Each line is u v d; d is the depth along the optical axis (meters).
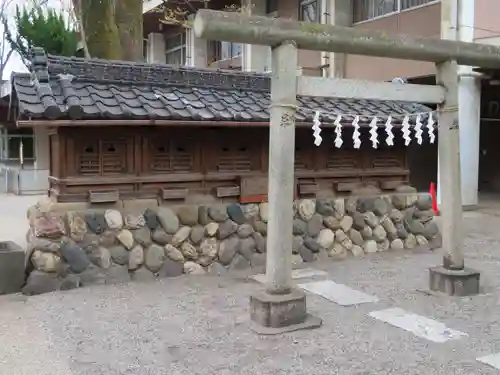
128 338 4.22
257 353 3.93
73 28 15.65
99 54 9.48
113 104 5.67
